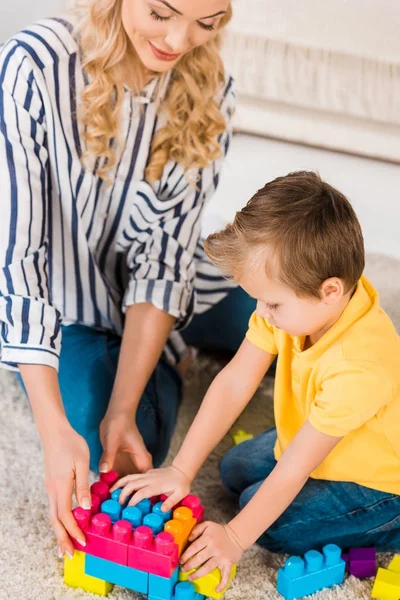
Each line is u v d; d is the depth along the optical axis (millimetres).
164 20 1065
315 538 1111
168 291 1284
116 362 1324
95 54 1160
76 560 1017
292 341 1072
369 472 1078
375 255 1858
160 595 972
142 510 1018
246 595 1039
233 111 1381
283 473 1000
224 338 1569
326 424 979
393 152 2027
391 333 1019
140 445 1152
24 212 1143
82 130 1212
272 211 943
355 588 1062
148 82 1232
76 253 1309
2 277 1125
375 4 1900
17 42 1146
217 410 1111
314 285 943
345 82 1984
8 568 1052
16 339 1099
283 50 2002
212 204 2025
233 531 1004
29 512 1158
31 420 1371
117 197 1304
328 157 2137
